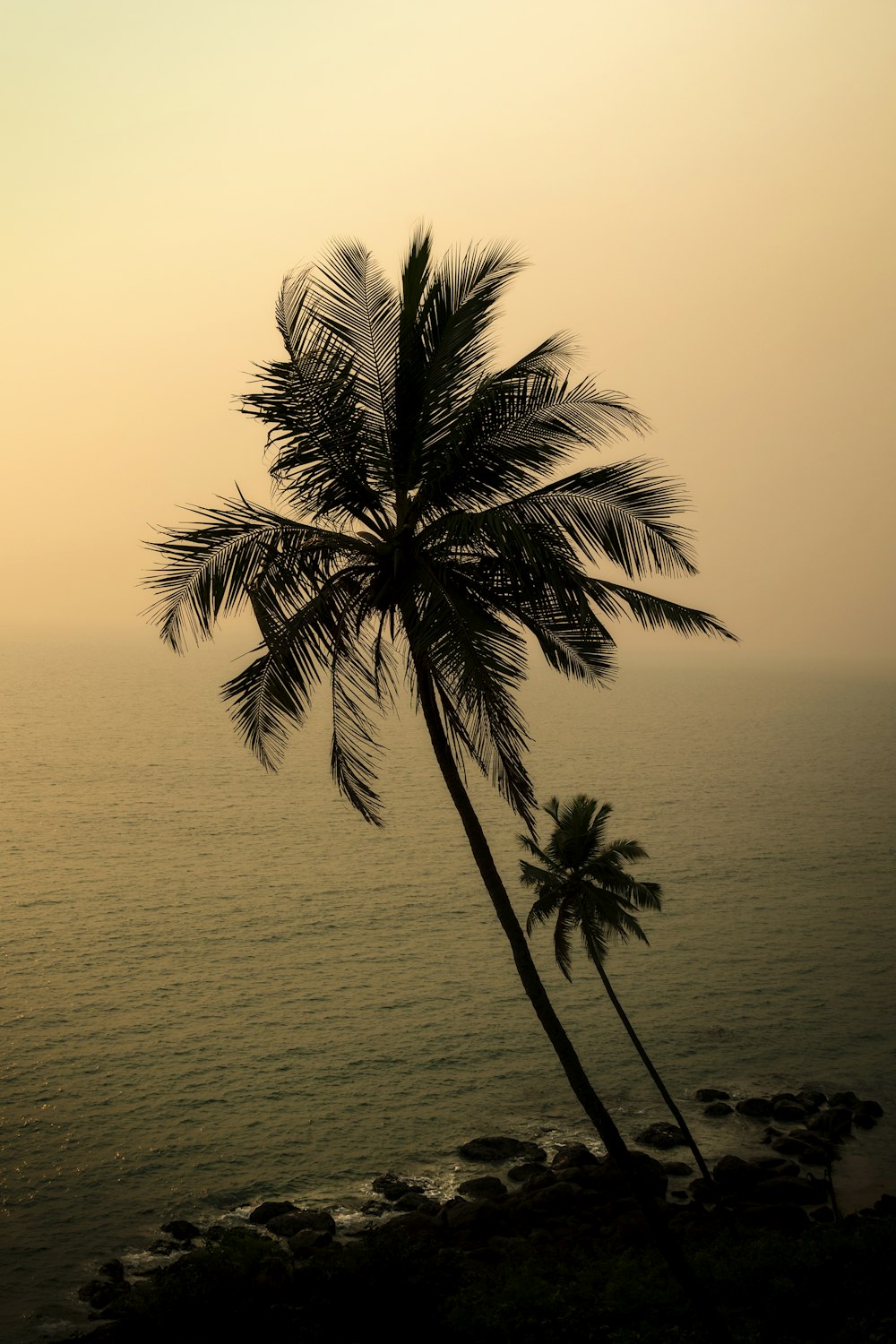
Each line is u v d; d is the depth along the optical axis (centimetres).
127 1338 2777
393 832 13512
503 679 1461
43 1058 6175
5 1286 3941
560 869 4338
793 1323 2422
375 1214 4484
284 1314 2691
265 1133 5303
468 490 1639
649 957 8156
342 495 1652
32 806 15388
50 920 9112
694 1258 3028
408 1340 2528
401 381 1605
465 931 8912
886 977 7700
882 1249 2812
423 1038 6562
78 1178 4841
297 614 1534
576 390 1569
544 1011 1703
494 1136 5250
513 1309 2648
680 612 1609
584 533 1586
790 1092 5756
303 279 1588
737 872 11256
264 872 11150
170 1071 6038
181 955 8194
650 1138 5069
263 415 1579
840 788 18125
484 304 1584
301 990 7431
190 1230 4359
